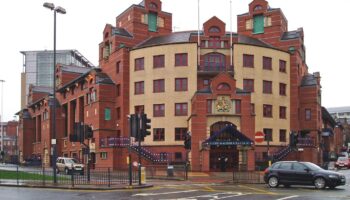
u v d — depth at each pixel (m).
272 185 29.42
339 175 27.95
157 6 72.19
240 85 61.16
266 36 71.31
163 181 36.28
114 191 25.73
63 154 80.56
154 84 62.66
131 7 70.25
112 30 70.25
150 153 58.12
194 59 60.88
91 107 68.75
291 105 66.62
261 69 62.75
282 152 60.16
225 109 54.72
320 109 75.50
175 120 60.84
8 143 162.25
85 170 53.41
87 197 22.02
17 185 29.05
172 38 65.50
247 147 52.88
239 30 73.62
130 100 64.56
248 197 22.31
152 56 62.94
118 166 60.19
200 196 22.81
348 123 176.88
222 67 61.53
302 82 71.50
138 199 21.16
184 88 61.06
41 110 91.12
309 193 24.70
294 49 67.50
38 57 153.12
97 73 68.62
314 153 65.75
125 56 65.31
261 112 62.12
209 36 62.25
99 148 64.25
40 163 84.06
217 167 53.97
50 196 22.48
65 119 83.12
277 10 70.75
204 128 54.50
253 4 72.56
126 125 64.19
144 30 70.50
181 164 57.94
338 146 130.88
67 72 86.06
